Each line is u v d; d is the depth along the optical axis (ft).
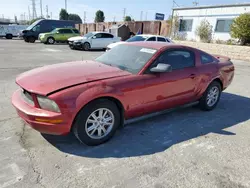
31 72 11.26
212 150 10.34
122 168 8.71
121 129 12.09
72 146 10.07
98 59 13.83
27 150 9.54
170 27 73.67
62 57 39.34
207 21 63.98
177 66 13.00
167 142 10.91
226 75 16.16
